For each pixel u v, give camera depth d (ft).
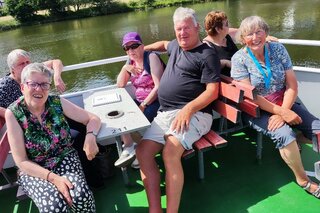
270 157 10.21
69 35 150.10
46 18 203.51
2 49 130.93
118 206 8.90
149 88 10.60
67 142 8.10
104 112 8.89
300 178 8.38
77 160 8.17
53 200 6.91
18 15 199.72
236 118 8.45
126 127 7.86
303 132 8.86
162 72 10.37
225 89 8.75
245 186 9.05
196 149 9.29
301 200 8.29
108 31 148.15
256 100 8.84
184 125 8.29
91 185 9.53
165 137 8.37
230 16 131.13
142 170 8.28
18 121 7.50
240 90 8.09
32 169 7.39
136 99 11.00
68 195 6.95
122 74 11.07
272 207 8.18
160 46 11.19
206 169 10.00
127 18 181.68
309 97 11.10
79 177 7.46
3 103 9.56
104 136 7.61
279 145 8.34
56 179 7.18
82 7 220.23
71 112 8.19
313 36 90.63
